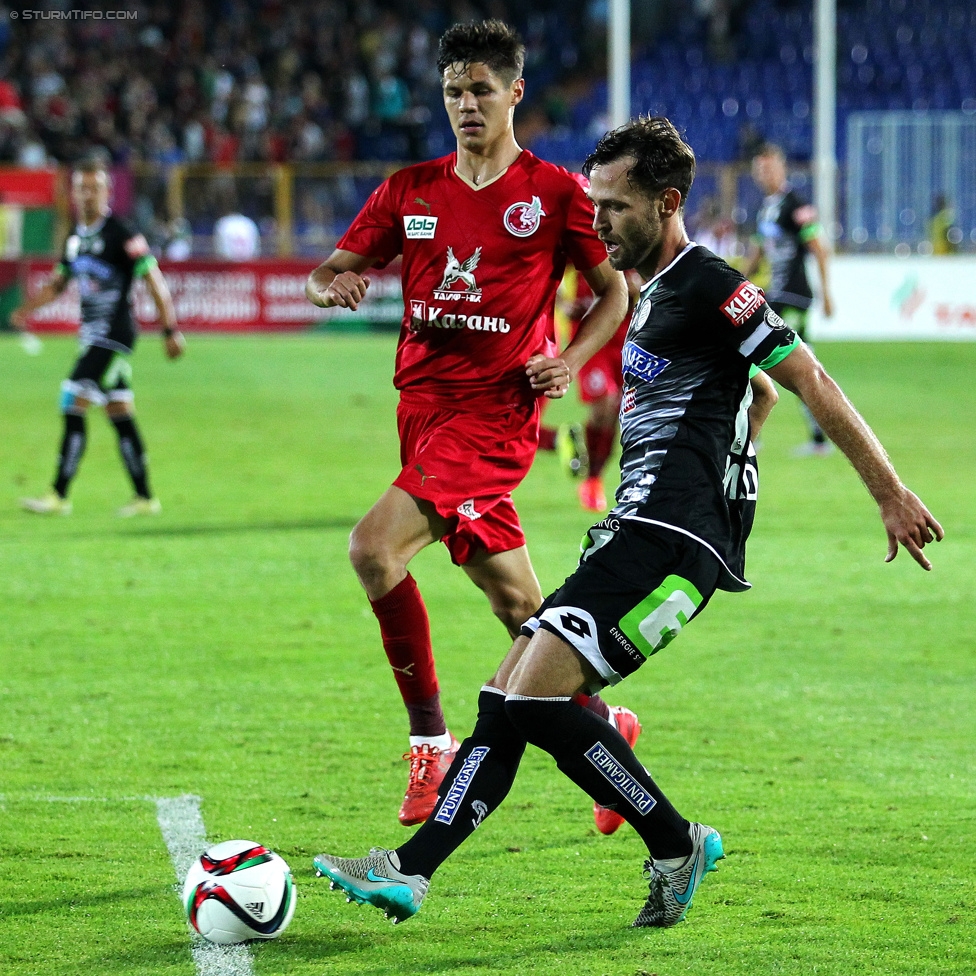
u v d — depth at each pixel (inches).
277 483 1616.6
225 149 4042.8
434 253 646.5
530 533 1333.7
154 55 4345.5
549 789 689.0
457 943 507.5
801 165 3415.4
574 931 518.6
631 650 494.3
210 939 501.0
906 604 1082.1
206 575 1160.8
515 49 639.8
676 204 503.5
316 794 668.1
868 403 2322.8
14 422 2095.2
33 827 621.3
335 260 663.8
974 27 4483.3
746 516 520.7
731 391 510.0
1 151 3880.4
